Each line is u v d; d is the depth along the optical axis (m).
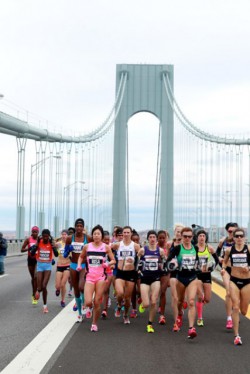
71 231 14.55
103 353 8.56
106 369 7.53
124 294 11.61
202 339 9.84
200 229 11.68
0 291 18.16
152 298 10.62
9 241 49.97
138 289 13.33
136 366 7.71
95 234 10.59
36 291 14.46
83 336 10.03
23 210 58.84
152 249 10.75
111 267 10.66
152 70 112.69
